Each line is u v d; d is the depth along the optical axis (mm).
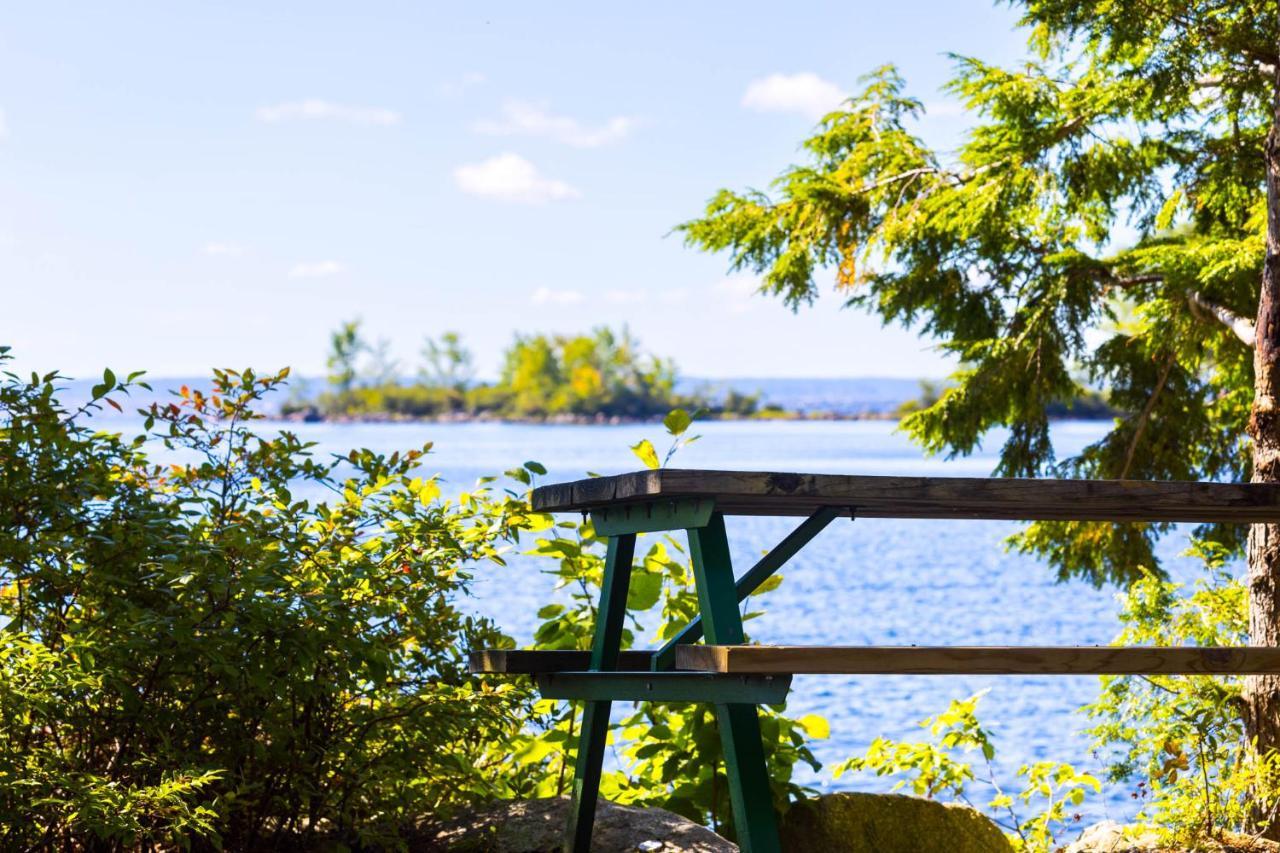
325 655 3594
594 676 3555
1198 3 6875
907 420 9516
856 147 10086
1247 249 7035
